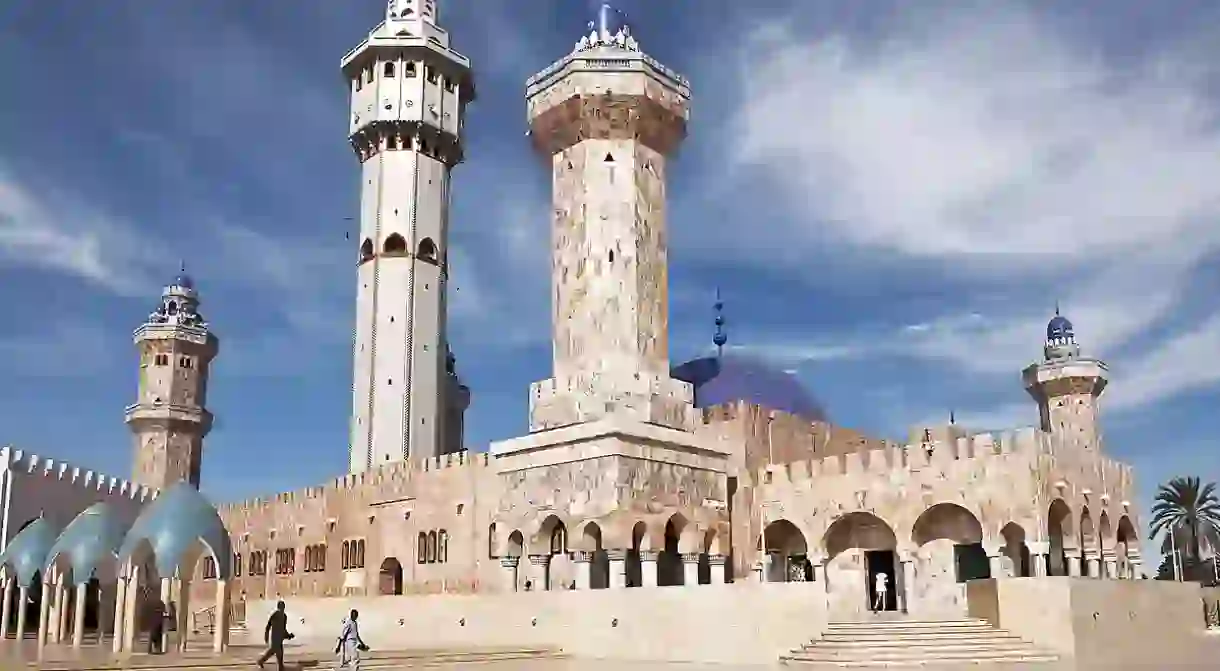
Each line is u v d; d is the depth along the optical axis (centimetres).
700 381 6575
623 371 4675
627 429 4397
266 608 5050
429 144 7519
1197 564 8400
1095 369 8288
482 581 5328
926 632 3506
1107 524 4538
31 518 5081
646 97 4891
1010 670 3125
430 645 4356
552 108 4962
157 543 3372
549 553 4631
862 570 4397
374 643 4547
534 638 4038
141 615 4525
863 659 3275
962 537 4366
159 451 8681
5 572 4484
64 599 4266
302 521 6769
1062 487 4225
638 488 4403
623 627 3772
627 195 4894
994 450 4212
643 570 4366
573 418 4662
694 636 3572
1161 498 8300
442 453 7212
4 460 4931
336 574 6350
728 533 4872
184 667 3081
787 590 3438
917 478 4403
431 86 7538
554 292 4953
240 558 7325
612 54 4938
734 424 5069
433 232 7388
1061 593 3447
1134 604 3703
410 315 7131
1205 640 3997
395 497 6034
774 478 4875
